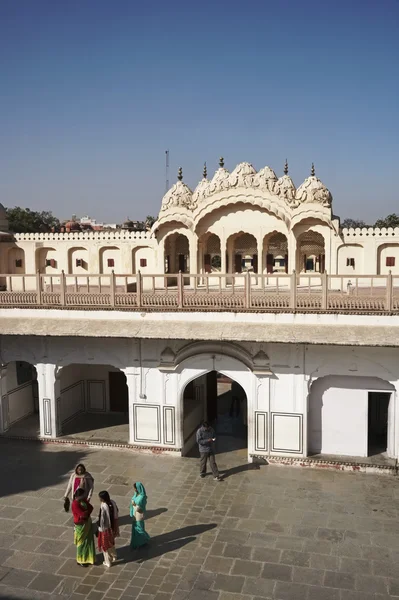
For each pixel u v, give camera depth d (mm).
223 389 20453
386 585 8133
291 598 7879
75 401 15953
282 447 12570
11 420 15125
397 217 50062
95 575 8500
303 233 16938
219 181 16828
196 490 11336
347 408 12406
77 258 21125
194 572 8531
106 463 12789
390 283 11375
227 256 17906
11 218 50688
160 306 12625
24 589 8180
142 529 9109
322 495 11047
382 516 10172
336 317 11648
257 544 9281
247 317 12133
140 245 20125
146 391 13258
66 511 9641
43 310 13367
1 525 10016
